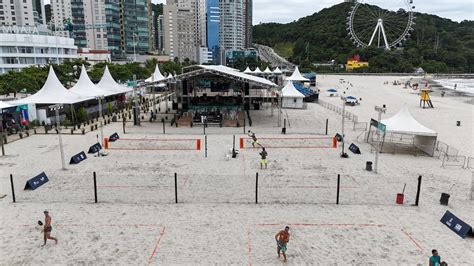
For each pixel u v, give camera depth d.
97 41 165.88
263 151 25.59
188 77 43.25
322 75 161.62
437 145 30.56
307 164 26.55
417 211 18.39
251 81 41.53
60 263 13.42
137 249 14.39
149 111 53.09
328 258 13.88
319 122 45.16
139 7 179.38
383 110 25.84
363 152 30.38
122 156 28.58
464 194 20.92
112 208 18.36
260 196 20.16
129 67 93.81
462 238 15.59
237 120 43.84
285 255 13.65
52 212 17.86
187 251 14.27
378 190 21.33
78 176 23.55
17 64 98.12
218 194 20.42
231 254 14.06
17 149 30.72
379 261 13.71
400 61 174.75
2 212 17.89
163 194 20.38
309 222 16.94
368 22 195.38
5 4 151.88
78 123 42.16
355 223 16.88
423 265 13.48
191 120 44.56
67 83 76.50
